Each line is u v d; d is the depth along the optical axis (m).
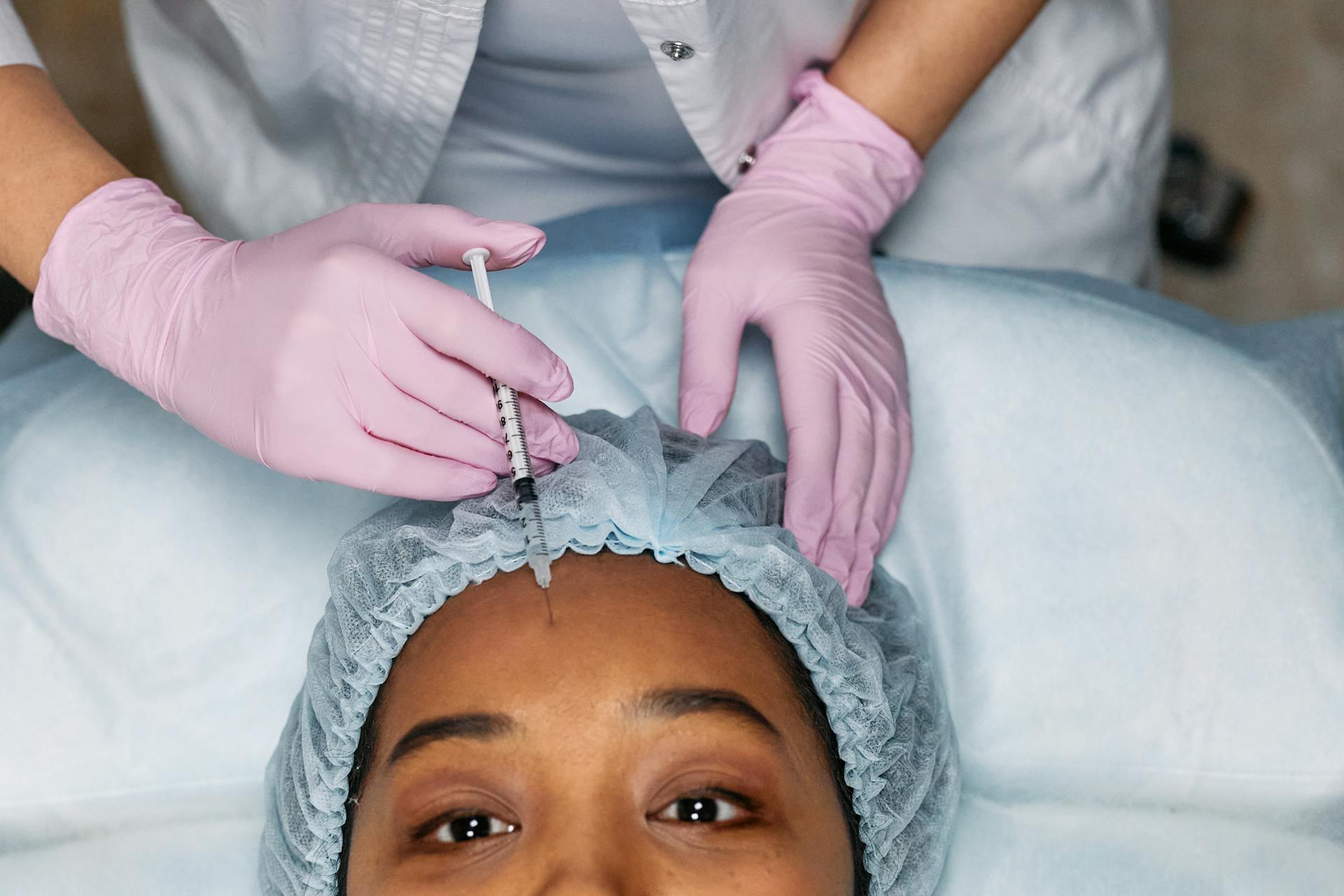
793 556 1.27
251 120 1.77
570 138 1.81
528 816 1.16
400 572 1.25
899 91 1.68
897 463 1.57
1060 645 1.58
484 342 1.24
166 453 1.66
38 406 1.71
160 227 1.45
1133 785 1.55
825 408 1.51
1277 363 1.70
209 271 1.40
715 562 1.27
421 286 1.26
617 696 1.17
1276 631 1.55
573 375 1.67
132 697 1.59
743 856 1.16
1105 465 1.63
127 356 1.42
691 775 1.17
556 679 1.18
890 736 1.30
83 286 1.44
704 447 1.42
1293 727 1.52
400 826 1.19
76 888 1.55
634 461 1.31
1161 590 1.58
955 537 1.63
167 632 1.61
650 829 1.16
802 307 1.57
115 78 3.05
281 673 1.61
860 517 1.51
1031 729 1.56
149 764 1.58
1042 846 1.54
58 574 1.61
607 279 1.73
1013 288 1.74
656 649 1.20
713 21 1.43
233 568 1.62
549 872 1.12
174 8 1.71
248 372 1.33
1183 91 3.16
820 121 1.71
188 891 1.55
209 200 1.89
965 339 1.70
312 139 1.74
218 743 1.59
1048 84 1.89
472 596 1.25
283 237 1.40
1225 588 1.57
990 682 1.58
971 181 1.98
